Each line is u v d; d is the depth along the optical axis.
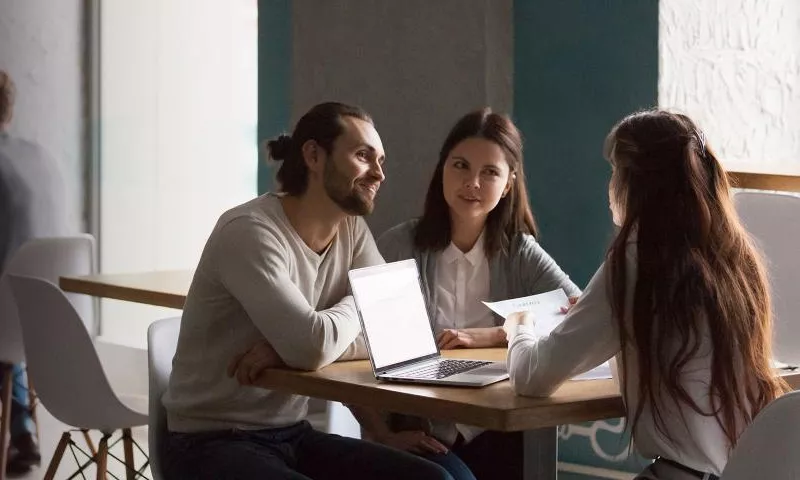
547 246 6.00
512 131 4.43
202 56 8.74
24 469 6.70
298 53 6.61
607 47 5.73
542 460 3.93
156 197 8.87
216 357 3.82
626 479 5.78
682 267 3.12
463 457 4.31
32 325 4.93
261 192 7.30
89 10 8.67
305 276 3.87
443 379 3.46
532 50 5.97
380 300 3.76
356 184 3.84
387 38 6.21
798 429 2.60
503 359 3.94
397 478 3.75
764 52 6.04
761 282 3.26
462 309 4.52
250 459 3.65
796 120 6.21
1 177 8.01
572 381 3.50
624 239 3.20
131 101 8.81
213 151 8.75
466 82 5.93
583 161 5.83
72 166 8.59
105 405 4.81
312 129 3.85
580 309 3.22
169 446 3.89
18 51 8.30
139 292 5.52
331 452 3.89
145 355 8.45
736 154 5.93
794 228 4.25
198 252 8.80
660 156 3.21
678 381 3.13
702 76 5.76
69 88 8.57
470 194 4.35
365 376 3.58
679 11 5.63
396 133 6.20
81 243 6.78
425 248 4.53
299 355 3.60
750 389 3.19
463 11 5.91
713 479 3.18
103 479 4.89
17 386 6.71
